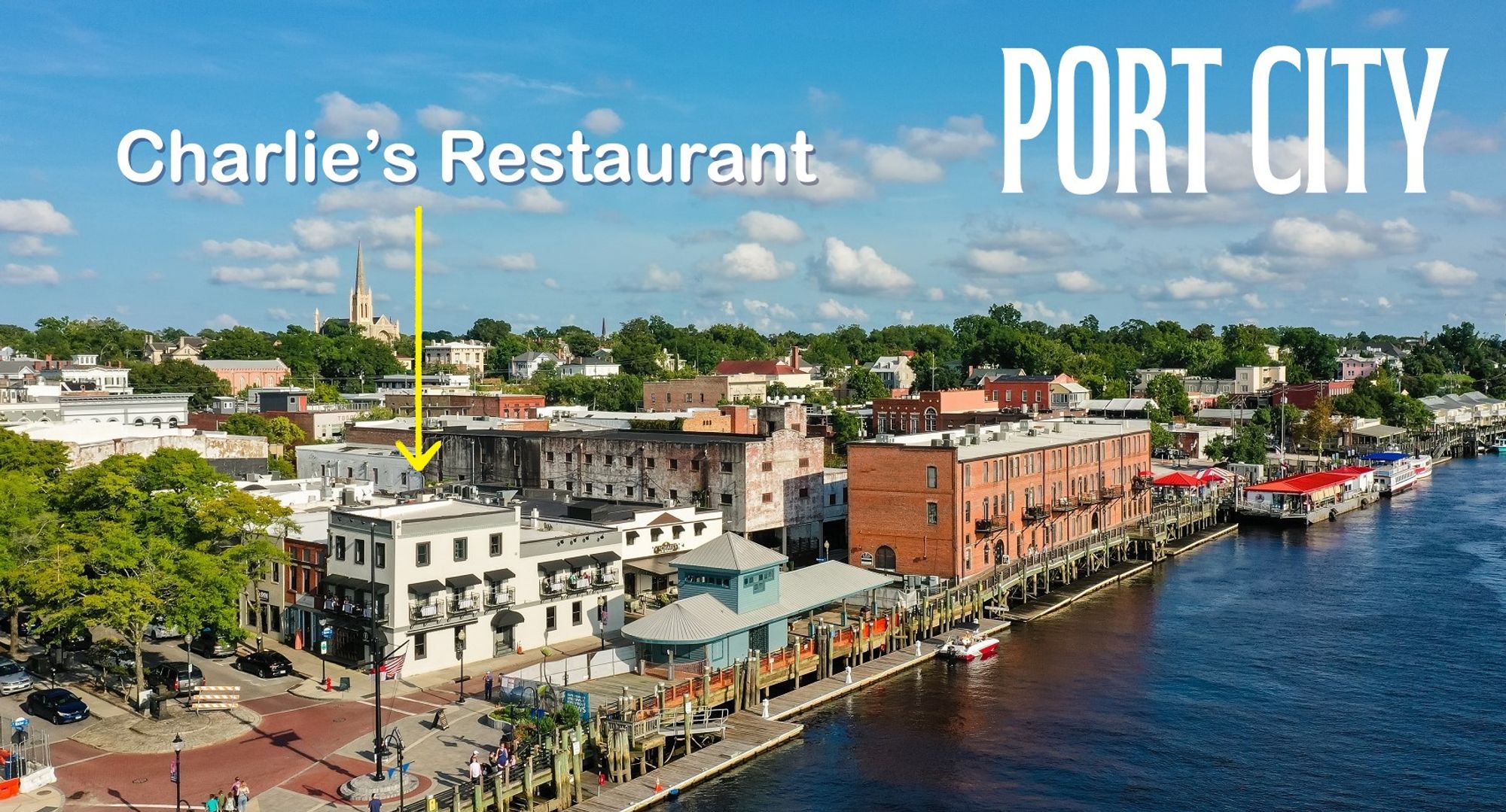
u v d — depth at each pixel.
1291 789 56.75
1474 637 83.19
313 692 64.56
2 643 73.69
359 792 49.69
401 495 92.19
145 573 62.06
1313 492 142.25
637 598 87.19
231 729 57.75
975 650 78.38
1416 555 116.25
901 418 168.62
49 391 143.50
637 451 106.19
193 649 72.75
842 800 54.75
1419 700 69.50
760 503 100.81
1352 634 84.62
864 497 96.25
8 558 62.00
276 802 49.25
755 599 71.06
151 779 51.69
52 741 56.56
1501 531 131.12
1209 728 64.69
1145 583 104.94
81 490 66.31
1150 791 56.28
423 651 68.88
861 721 65.75
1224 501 144.75
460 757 54.47
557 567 75.75
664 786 54.59
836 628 76.12
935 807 54.16
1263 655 79.19
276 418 154.00
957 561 91.75
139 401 144.88
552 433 118.38
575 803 52.69
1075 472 113.56
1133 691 71.38
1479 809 54.34
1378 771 58.91
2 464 83.19
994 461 97.81
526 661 71.62
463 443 119.38
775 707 66.94
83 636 72.81
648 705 59.12
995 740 62.81
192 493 66.88
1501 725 65.25
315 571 73.88
